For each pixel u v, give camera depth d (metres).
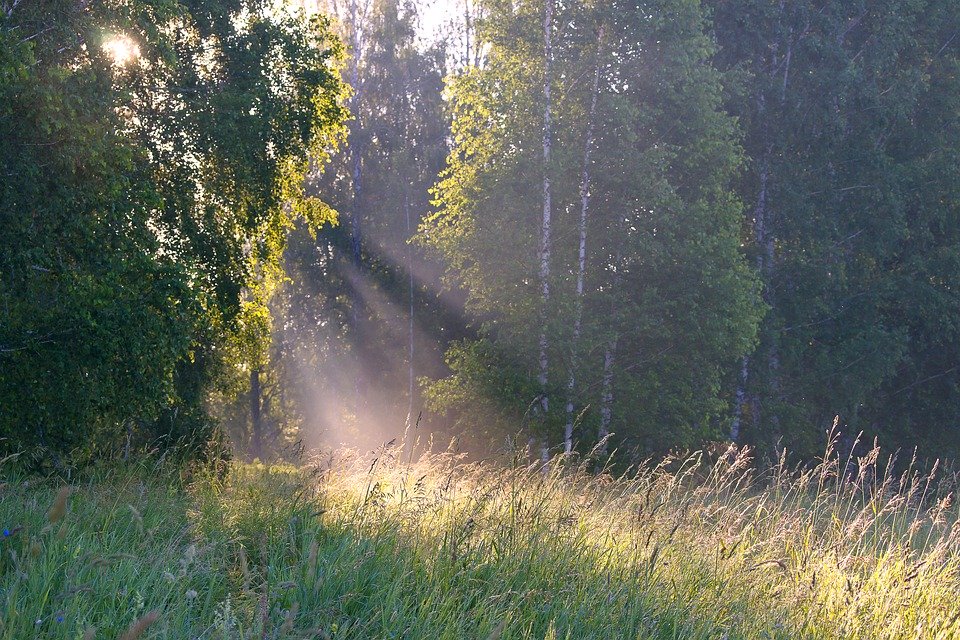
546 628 4.72
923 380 24.72
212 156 15.82
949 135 23.88
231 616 4.14
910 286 22.84
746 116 22.59
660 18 18.31
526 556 5.52
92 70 9.73
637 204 18.81
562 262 19.17
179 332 10.35
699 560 5.97
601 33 19.17
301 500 6.59
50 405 9.23
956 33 25.33
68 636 3.80
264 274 19.33
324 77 17.67
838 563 6.27
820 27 23.33
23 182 8.91
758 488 8.79
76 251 9.45
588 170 18.77
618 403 18.25
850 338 22.64
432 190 20.55
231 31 16.56
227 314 17.09
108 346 9.28
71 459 8.86
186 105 15.34
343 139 19.41
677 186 19.16
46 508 5.83
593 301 19.12
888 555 6.43
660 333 18.33
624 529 6.55
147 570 4.68
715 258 18.50
